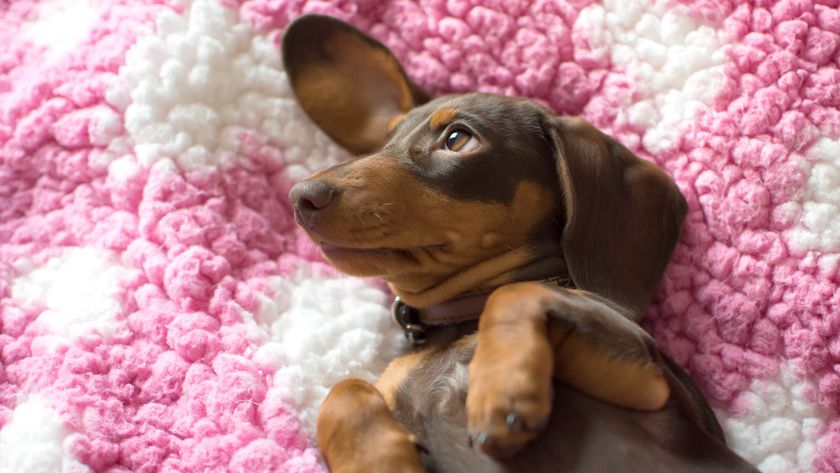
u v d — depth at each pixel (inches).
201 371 27.4
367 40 30.4
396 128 28.4
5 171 29.8
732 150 28.9
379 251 26.0
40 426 25.9
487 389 22.9
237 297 28.6
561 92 30.8
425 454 25.3
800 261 28.2
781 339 28.2
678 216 27.8
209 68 30.3
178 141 29.7
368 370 28.8
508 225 26.7
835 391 27.7
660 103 30.0
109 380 27.0
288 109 31.1
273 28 31.3
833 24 28.8
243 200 30.3
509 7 31.0
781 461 27.6
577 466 24.2
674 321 29.1
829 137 28.5
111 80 29.8
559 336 23.8
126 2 30.7
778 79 28.9
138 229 29.1
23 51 30.9
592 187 26.7
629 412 24.5
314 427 27.2
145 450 26.3
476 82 31.2
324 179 25.4
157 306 28.1
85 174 29.6
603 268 26.7
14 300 28.3
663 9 30.1
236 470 26.0
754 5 29.5
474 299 27.2
